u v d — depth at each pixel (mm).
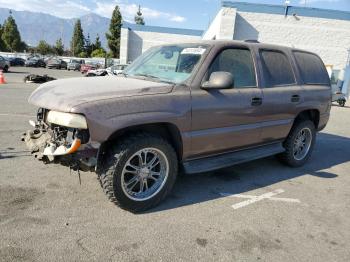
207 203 4129
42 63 45750
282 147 5477
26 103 10438
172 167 3875
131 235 3270
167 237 3291
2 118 7934
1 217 3396
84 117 3199
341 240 3521
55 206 3713
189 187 4594
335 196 4707
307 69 5840
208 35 35312
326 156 6883
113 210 3725
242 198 4367
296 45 24188
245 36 24188
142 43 44969
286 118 5250
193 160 4207
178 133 3854
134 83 3914
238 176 5195
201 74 4043
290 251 3242
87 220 3473
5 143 5879
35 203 3744
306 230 3672
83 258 2859
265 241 3381
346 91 23391
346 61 24172
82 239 3129
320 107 5914
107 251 2986
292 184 5027
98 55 71500
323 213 4129
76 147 3211
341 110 17125
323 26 23797
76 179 4457
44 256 2838
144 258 2939
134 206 3670
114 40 63344
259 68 4824
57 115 3346
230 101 4281
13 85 16359
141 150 3592
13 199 3791
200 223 3623
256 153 4945
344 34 23812
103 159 3543
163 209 3873
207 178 4992
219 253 3107
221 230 3516
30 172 4609
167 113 3645
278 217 3922
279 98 4996
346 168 6098
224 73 3891
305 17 23734
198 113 3945
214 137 4203
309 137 5953
